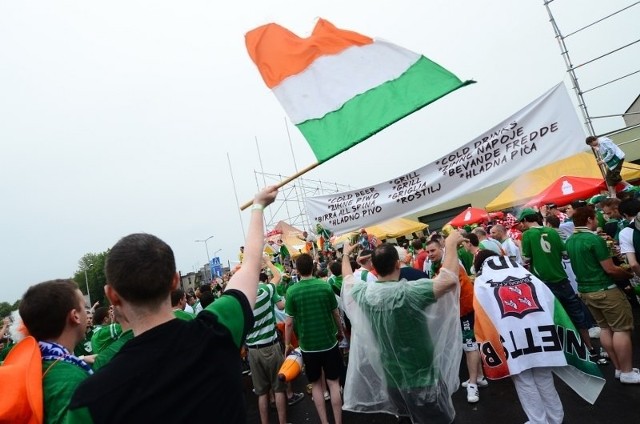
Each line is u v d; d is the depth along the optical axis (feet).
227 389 3.81
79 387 3.64
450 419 8.68
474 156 15.24
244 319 4.34
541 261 16.62
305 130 8.99
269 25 9.73
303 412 16.75
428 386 8.62
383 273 9.63
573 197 26.43
